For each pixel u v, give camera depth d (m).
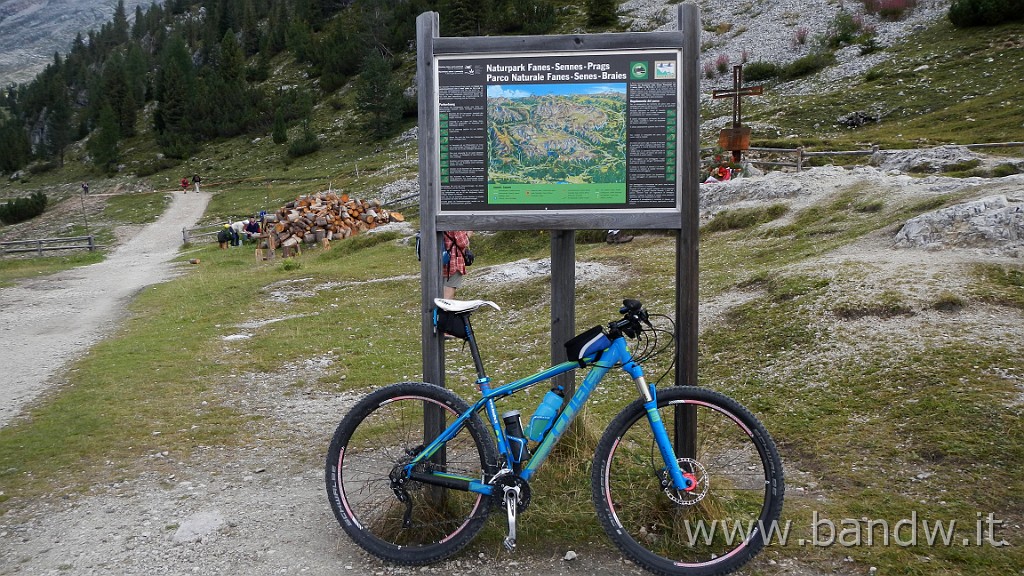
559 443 4.46
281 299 14.20
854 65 53.19
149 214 57.19
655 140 3.77
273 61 127.88
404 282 14.73
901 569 3.37
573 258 4.40
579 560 3.57
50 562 3.85
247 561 3.74
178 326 11.70
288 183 66.19
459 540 3.58
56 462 5.43
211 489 4.80
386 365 8.27
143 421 6.41
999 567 3.33
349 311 12.14
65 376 8.56
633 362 3.65
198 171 86.88
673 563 3.41
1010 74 41.84
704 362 6.88
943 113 36.75
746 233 13.23
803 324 7.05
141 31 191.62
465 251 8.13
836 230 11.39
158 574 3.65
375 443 5.29
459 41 3.81
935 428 4.69
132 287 18.88
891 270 7.92
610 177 3.81
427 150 3.86
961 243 8.66
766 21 70.38
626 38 3.73
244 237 32.38
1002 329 6.11
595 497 3.50
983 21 52.50
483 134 3.85
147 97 138.12
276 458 5.37
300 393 7.31
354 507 4.17
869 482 4.25
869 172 15.95
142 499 4.66
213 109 107.06
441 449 3.86
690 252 3.76
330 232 27.39
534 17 89.31
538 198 3.86
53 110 140.12
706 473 3.75
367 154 76.88
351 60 107.06
